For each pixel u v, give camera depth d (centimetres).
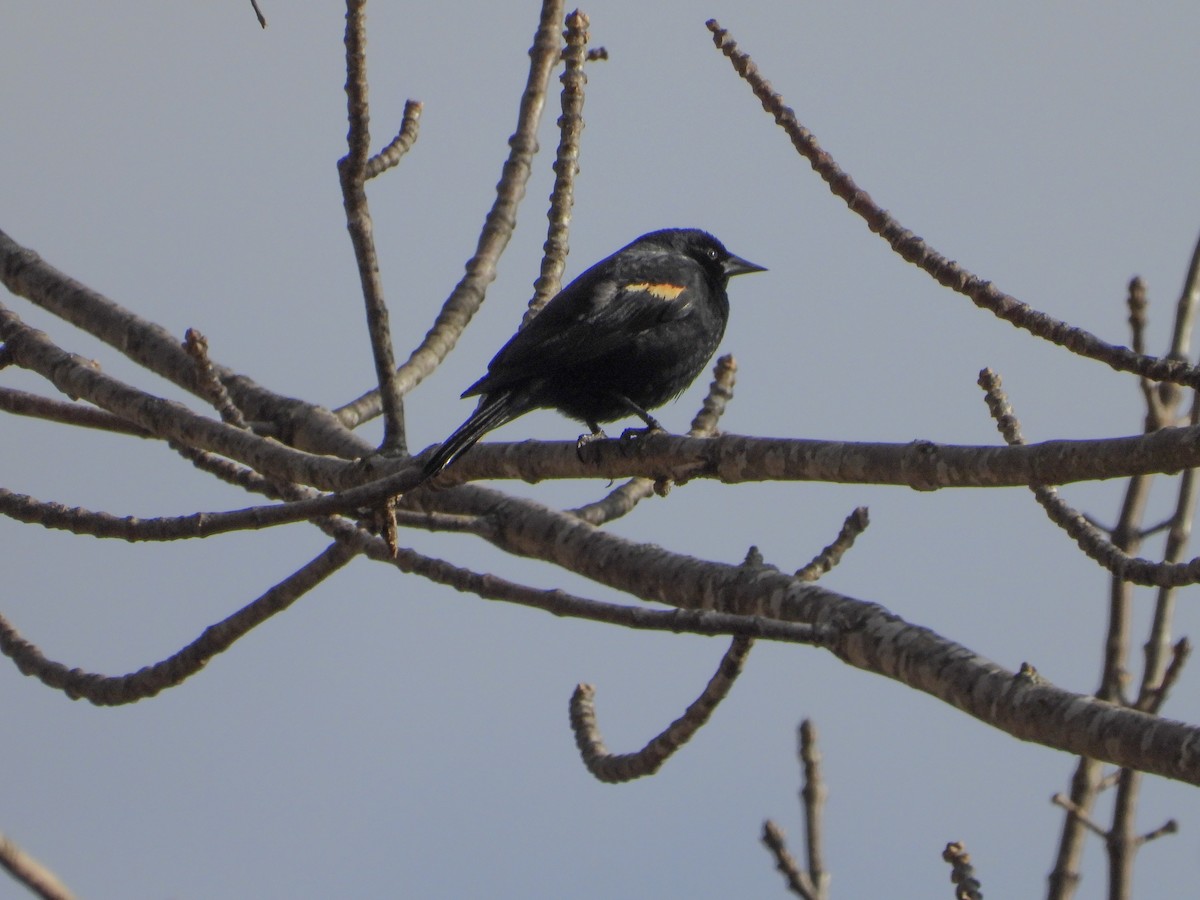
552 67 1398
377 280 1070
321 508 980
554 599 960
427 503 1228
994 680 813
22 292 1418
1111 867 1078
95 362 1214
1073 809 1091
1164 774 735
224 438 1113
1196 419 1161
